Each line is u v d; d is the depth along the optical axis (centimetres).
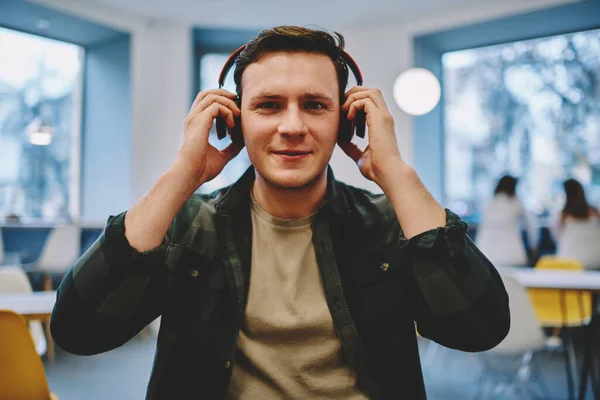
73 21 516
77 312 86
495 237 407
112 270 85
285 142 87
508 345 224
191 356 93
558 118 527
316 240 96
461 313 85
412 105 465
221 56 627
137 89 554
